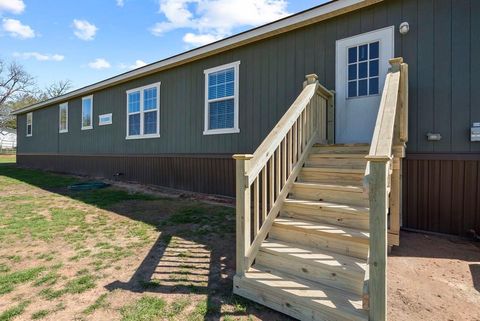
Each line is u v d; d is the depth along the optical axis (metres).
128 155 9.34
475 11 3.81
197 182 7.28
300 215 3.00
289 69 5.59
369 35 4.62
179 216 4.96
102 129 10.50
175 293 2.41
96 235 3.96
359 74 4.74
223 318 2.06
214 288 2.50
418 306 2.15
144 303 2.25
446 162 3.99
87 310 2.16
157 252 3.34
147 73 8.40
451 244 3.54
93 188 8.06
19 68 33.34
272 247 2.62
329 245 2.54
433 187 4.07
